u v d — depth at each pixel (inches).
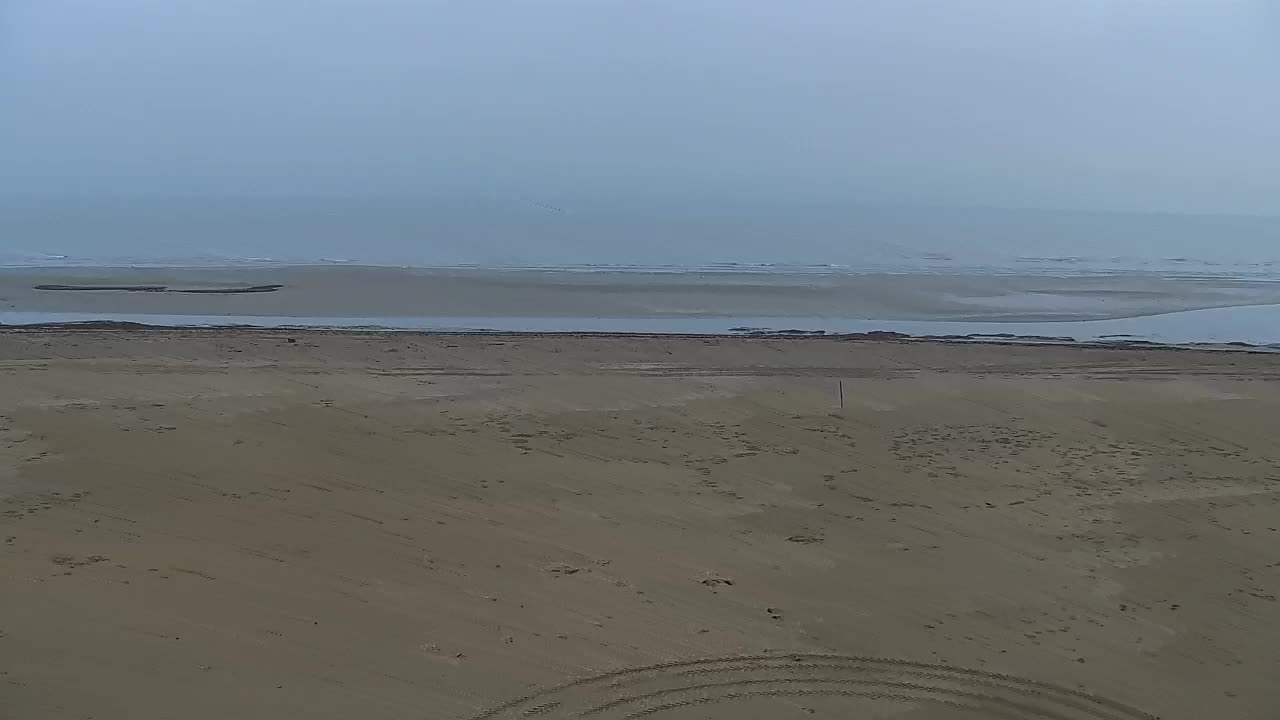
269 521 371.2
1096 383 604.1
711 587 332.8
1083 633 309.4
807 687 274.4
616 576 337.7
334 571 331.6
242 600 307.7
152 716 247.3
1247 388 597.3
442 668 275.4
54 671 263.1
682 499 413.1
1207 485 441.7
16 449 435.8
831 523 391.9
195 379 561.3
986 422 526.9
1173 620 319.0
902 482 439.5
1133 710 269.3
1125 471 458.0
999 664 289.9
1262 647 303.7
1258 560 364.8
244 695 258.1
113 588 310.2
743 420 522.0
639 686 271.3
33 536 346.3
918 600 328.2
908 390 583.2
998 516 402.9
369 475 424.8
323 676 268.7
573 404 541.6
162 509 377.7
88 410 494.9
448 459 449.1
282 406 514.3
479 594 320.5
